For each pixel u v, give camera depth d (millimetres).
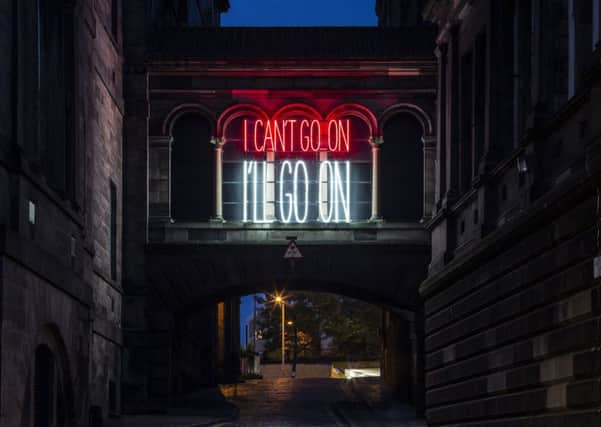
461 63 41281
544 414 26906
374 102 51750
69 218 34719
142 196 51031
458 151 41469
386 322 69062
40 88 35531
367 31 52438
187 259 51156
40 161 34281
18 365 27688
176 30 52406
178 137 51844
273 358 136000
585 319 23938
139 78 51312
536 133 28688
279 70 51750
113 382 48156
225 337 82438
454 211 39531
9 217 28031
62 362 33906
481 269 33000
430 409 40031
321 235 51344
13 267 27188
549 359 26406
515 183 31922
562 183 25250
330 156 51844
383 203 51625
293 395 67250
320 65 51625
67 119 36375
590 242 23469
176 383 55469
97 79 44562
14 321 27281
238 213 51562
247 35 52281
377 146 51562
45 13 35906
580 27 26391
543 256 26781
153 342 50719
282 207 51531
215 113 51625
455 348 36156
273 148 51562
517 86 33188
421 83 51625
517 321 28969
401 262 51344
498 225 33812
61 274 32281
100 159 45375
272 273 51250
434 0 42844
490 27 36125
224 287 51281
